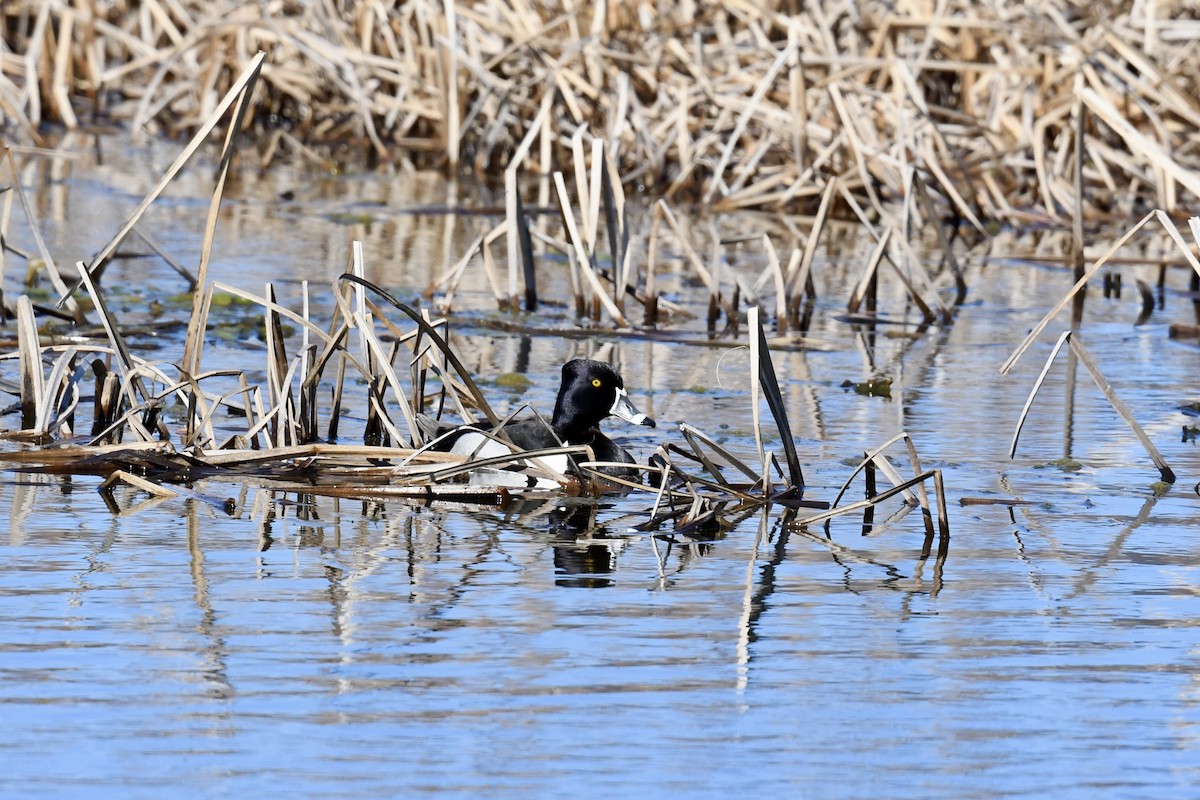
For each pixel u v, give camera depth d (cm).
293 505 1276
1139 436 1387
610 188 2116
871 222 3069
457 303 2222
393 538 1184
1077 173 2450
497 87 3338
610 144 3164
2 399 1603
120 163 3397
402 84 3553
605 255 2616
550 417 1554
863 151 2803
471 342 2002
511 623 997
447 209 3033
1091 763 816
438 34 3450
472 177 3491
